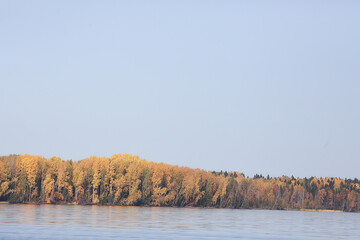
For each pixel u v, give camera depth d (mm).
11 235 114250
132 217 189125
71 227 135375
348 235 147625
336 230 168125
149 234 125250
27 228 129000
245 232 144250
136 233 126250
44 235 115750
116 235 120250
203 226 158750
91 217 178500
